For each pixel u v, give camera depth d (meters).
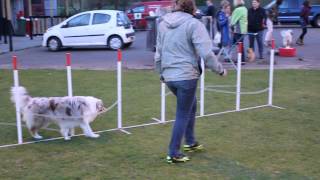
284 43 16.44
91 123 7.28
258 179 4.99
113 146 6.12
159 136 6.57
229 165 5.41
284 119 7.48
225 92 9.52
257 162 5.52
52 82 11.05
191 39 5.08
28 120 6.34
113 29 18.62
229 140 6.37
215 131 6.79
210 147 6.07
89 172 5.22
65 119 6.28
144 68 13.14
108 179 5.03
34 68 13.52
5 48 19.39
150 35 13.90
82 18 18.80
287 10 28.86
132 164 5.46
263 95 9.33
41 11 28.38
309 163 5.48
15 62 6.12
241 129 6.90
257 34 13.91
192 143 5.83
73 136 6.55
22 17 25.09
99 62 14.83
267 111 8.01
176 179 5.00
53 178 5.06
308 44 19.14
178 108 5.31
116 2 34.09
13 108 8.38
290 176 5.08
